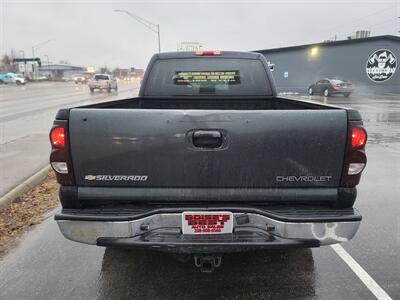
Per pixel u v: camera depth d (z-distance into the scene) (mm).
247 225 2684
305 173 2699
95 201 2785
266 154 2664
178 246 2629
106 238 2688
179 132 2646
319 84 29188
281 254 3736
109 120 2646
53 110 19562
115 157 2689
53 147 2695
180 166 2691
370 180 6523
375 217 4785
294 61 38000
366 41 32375
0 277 3391
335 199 2748
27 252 3875
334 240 2691
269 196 2729
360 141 2654
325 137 2646
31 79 81625
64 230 2715
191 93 4957
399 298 3012
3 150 8625
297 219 2643
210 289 3150
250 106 4973
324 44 35125
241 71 4902
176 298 3033
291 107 4438
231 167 2686
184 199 2746
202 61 4879
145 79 4918
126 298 3045
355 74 33531
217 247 2627
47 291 3160
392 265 3547
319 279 3297
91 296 3082
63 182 2750
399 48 31047
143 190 2740
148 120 2643
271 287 3176
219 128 2633
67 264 3605
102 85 36281
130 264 3576
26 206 5289
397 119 14867
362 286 3188
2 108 20891
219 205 2760
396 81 31656
